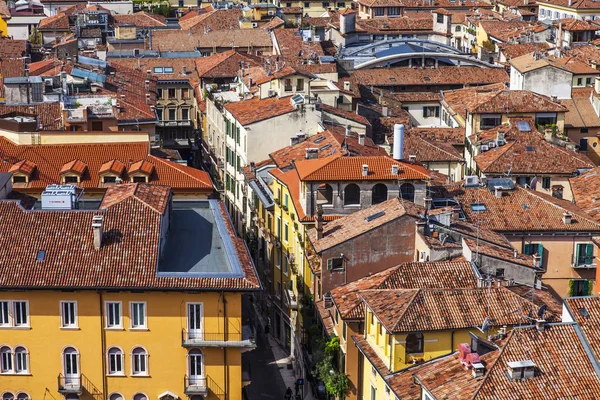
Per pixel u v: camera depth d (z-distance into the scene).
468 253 130.50
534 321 111.38
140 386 120.38
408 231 137.00
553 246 153.50
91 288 117.38
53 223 123.00
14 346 119.38
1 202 124.88
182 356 119.88
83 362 119.69
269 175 173.88
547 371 101.81
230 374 120.50
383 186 149.62
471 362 103.75
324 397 132.12
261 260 172.25
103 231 122.25
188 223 135.00
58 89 193.12
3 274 118.19
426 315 114.50
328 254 136.12
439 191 157.25
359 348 120.50
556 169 177.12
